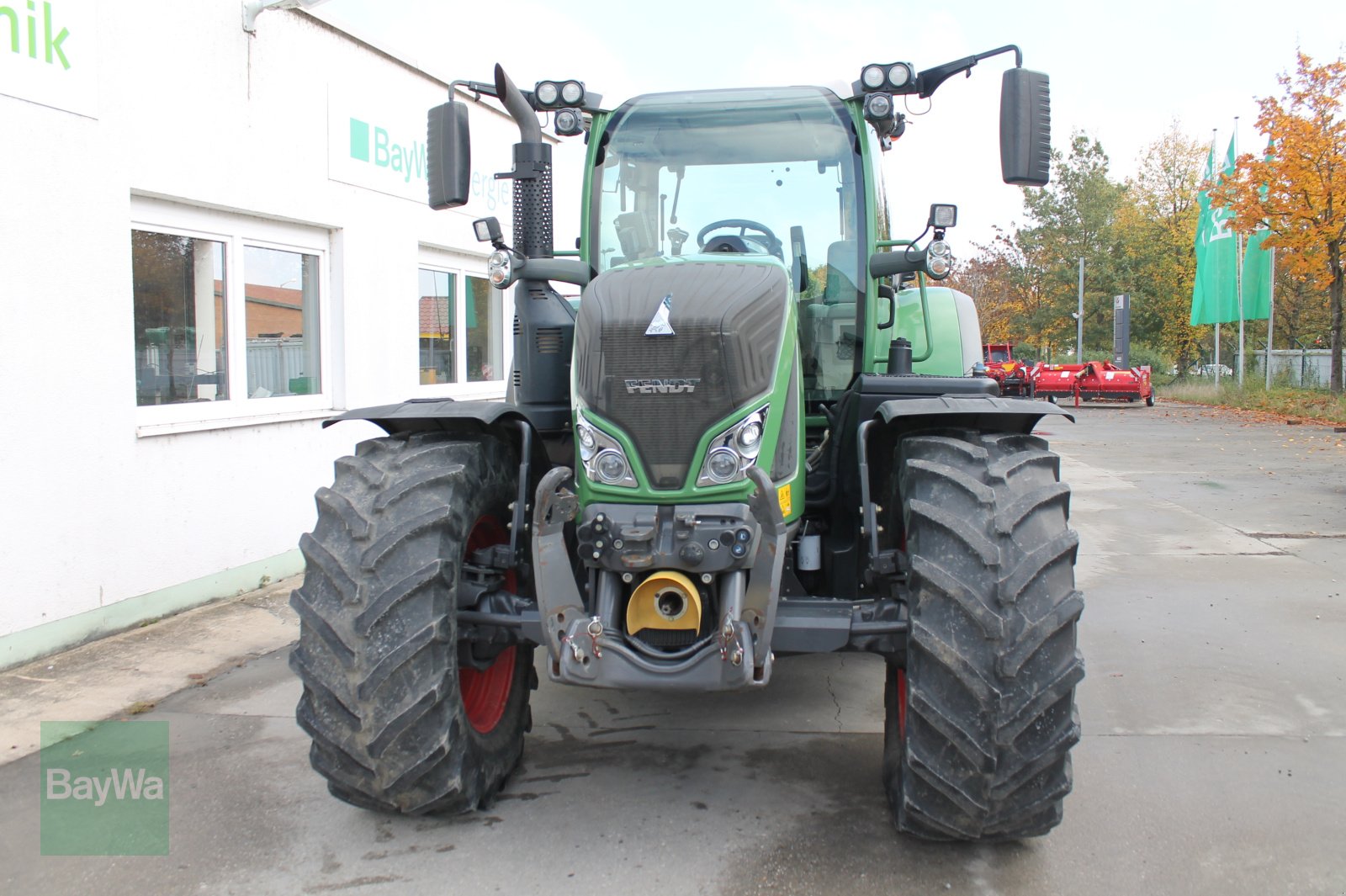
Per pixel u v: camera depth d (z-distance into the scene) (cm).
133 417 515
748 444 287
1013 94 318
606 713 415
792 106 394
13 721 399
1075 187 4116
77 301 483
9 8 446
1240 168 2416
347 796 293
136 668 462
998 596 264
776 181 394
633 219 399
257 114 595
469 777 301
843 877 281
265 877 283
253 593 595
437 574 279
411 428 332
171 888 277
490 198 874
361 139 690
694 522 279
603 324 296
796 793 336
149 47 520
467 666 320
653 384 288
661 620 281
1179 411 2342
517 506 317
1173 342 3962
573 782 346
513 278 368
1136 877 282
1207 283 2848
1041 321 4222
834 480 358
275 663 472
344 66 671
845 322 392
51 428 471
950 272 346
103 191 495
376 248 711
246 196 588
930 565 270
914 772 271
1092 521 864
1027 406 297
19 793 337
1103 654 493
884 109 364
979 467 288
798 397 313
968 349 575
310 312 671
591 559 286
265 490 609
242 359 605
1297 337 3597
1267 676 458
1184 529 823
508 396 471
